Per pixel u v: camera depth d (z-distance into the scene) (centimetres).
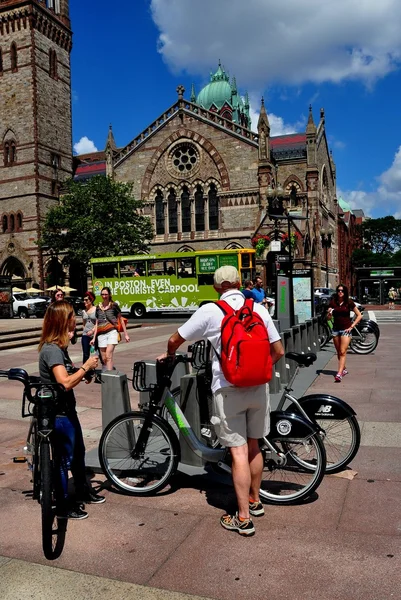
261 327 458
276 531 471
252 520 495
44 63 5638
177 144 5331
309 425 531
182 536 467
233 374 444
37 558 436
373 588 379
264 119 4978
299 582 390
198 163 5256
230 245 5125
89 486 553
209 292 3594
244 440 475
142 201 4953
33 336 2219
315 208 5362
